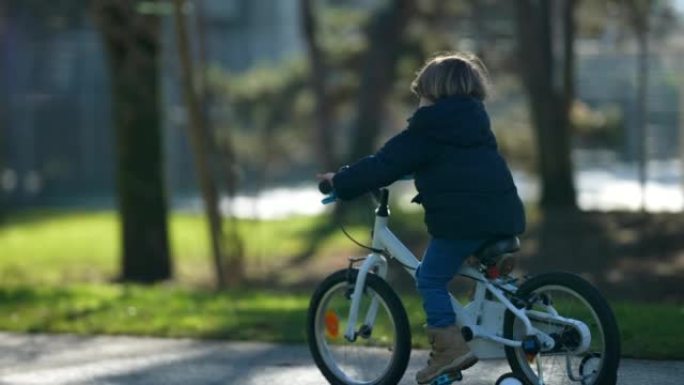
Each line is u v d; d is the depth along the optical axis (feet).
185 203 401.49
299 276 220.64
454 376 68.54
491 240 67.92
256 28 550.77
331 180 69.92
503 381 68.54
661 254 215.10
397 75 307.17
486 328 69.21
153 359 91.30
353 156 308.40
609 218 251.80
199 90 204.95
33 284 202.28
